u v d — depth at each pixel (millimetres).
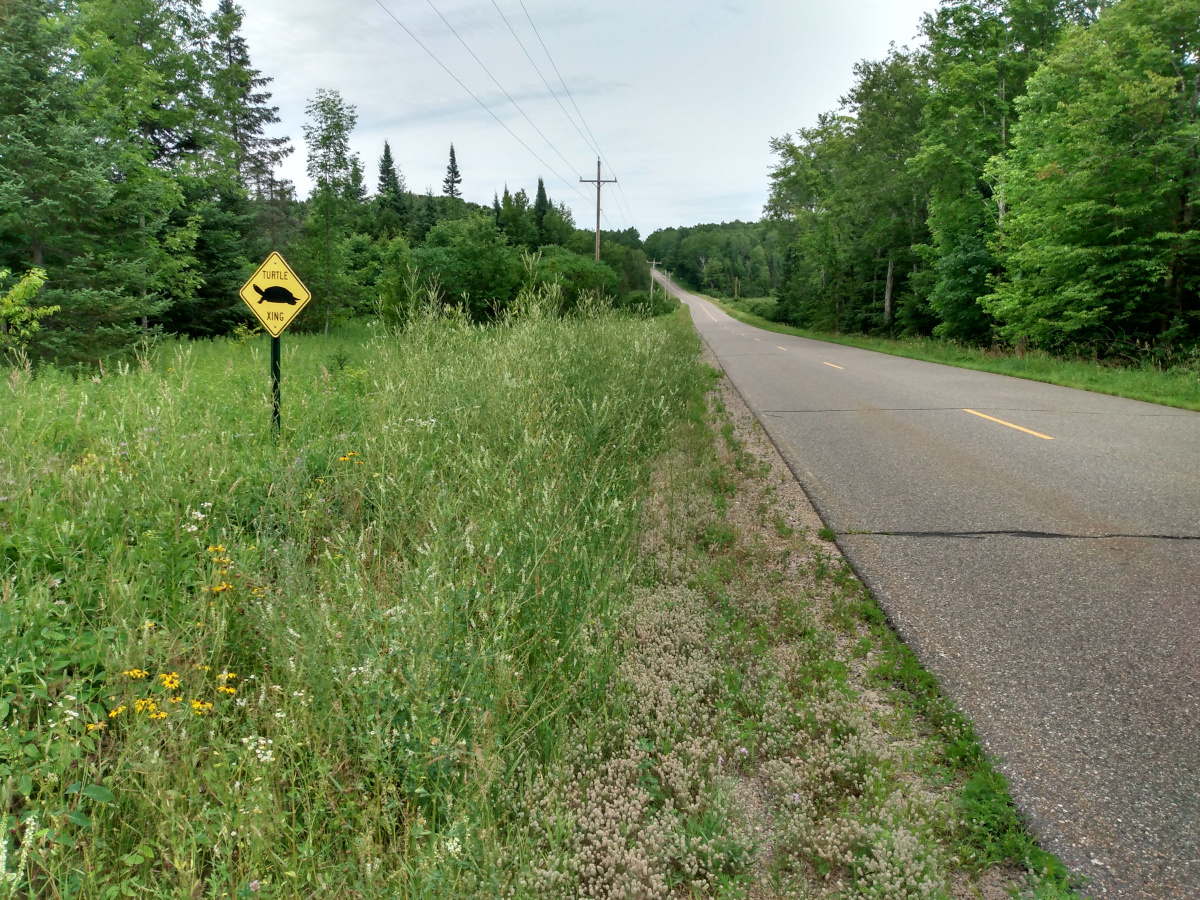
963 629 4008
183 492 4305
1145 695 3314
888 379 15836
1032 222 18750
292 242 28125
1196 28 15914
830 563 4988
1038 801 2664
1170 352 16000
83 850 2199
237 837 2209
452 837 2250
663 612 3996
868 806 2635
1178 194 16312
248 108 45031
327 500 4996
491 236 26219
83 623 3117
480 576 3549
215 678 3006
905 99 34438
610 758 2896
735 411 11453
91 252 14250
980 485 6828
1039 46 25141
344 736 2691
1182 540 5215
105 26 23500
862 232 41812
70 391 7148
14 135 13172
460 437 5375
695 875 2383
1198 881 2289
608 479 5430
